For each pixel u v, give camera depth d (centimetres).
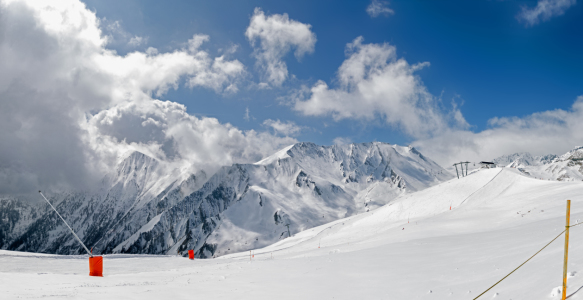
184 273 2548
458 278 1259
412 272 1591
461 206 9269
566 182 7881
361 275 1719
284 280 1852
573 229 1784
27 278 1853
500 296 869
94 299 1395
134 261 4738
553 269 948
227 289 1695
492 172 11481
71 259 4597
